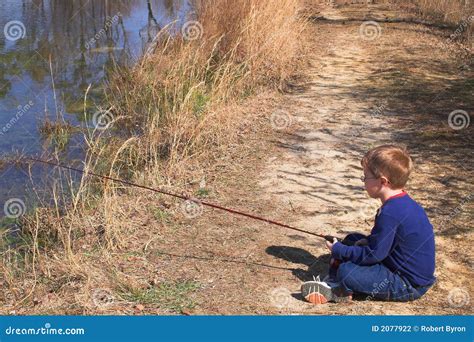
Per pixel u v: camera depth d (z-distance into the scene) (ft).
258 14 32.53
